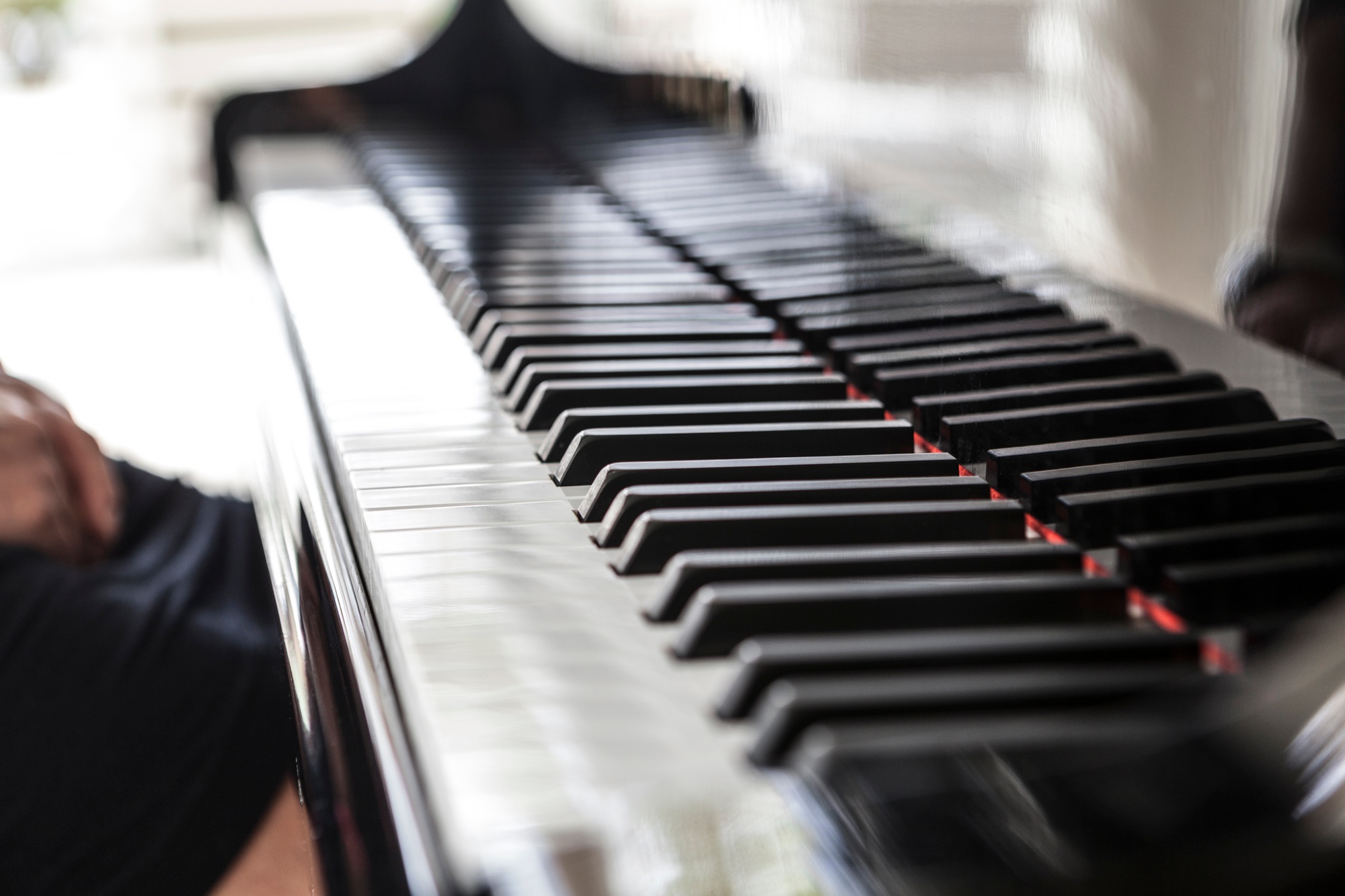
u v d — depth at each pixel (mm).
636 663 597
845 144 1011
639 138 1465
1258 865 501
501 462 735
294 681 668
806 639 598
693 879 531
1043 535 653
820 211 1046
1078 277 788
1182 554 616
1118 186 763
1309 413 682
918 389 745
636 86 1543
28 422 885
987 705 560
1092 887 509
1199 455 668
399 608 625
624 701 582
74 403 2859
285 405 832
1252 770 506
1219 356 729
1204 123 730
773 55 1157
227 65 4281
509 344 835
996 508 651
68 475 921
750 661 574
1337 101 700
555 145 1505
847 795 531
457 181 1312
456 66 1720
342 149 1653
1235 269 723
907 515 647
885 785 528
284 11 4266
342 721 616
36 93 4152
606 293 910
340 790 605
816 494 667
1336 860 492
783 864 533
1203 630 605
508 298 898
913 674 575
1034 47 808
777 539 644
